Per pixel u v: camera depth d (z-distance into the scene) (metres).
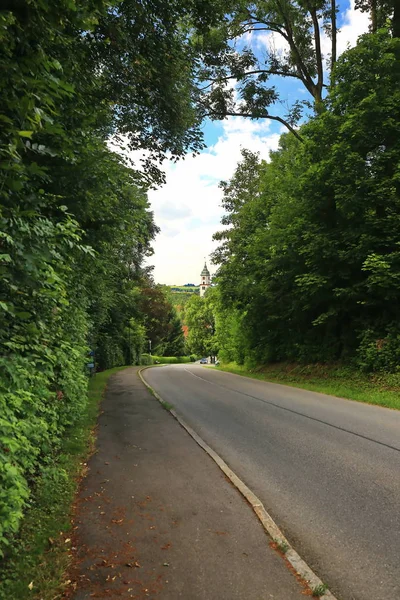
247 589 3.03
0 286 3.66
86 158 6.23
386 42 15.20
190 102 9.90
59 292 4.88
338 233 15.95
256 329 26.81
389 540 3.86
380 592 3.08
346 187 14.79
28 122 3.61
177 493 4.96
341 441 7.51
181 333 84.06
